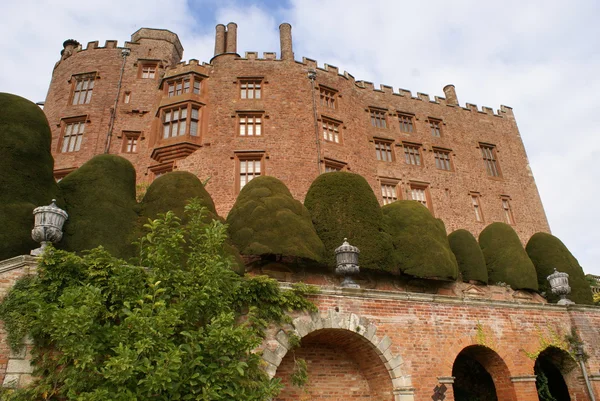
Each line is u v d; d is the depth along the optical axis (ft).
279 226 44.75
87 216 36.58
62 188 38.34
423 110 93.56
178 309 23.93
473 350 40.29
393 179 81.51
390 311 35.65
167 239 26.78
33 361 22.90
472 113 98.53
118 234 37.32
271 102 73.97
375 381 35.81
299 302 31.94
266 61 78.18
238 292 29.27
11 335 22.99
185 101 71.26
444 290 54.75
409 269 50.21
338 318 33.12
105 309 24.02
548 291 61.62
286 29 85.30
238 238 44.68
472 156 92.53
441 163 89.10
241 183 67.10
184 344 22.93
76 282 25.20
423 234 52.70
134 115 77.00
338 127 77.97
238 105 72.95
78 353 21.58
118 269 25.64
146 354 22.07
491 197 89.40
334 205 50.52
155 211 40.98
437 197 84.02
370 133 85.05
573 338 44.24
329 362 36.40
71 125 75.61
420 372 34.76
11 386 22.11
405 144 87.30
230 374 23.52
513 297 59.36
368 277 50.11
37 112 36.68
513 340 40.68
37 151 34.76
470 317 39.27
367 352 35.14
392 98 91.91
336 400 35.19
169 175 44.09
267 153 68.95
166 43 85.81
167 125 71.36
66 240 34.68
